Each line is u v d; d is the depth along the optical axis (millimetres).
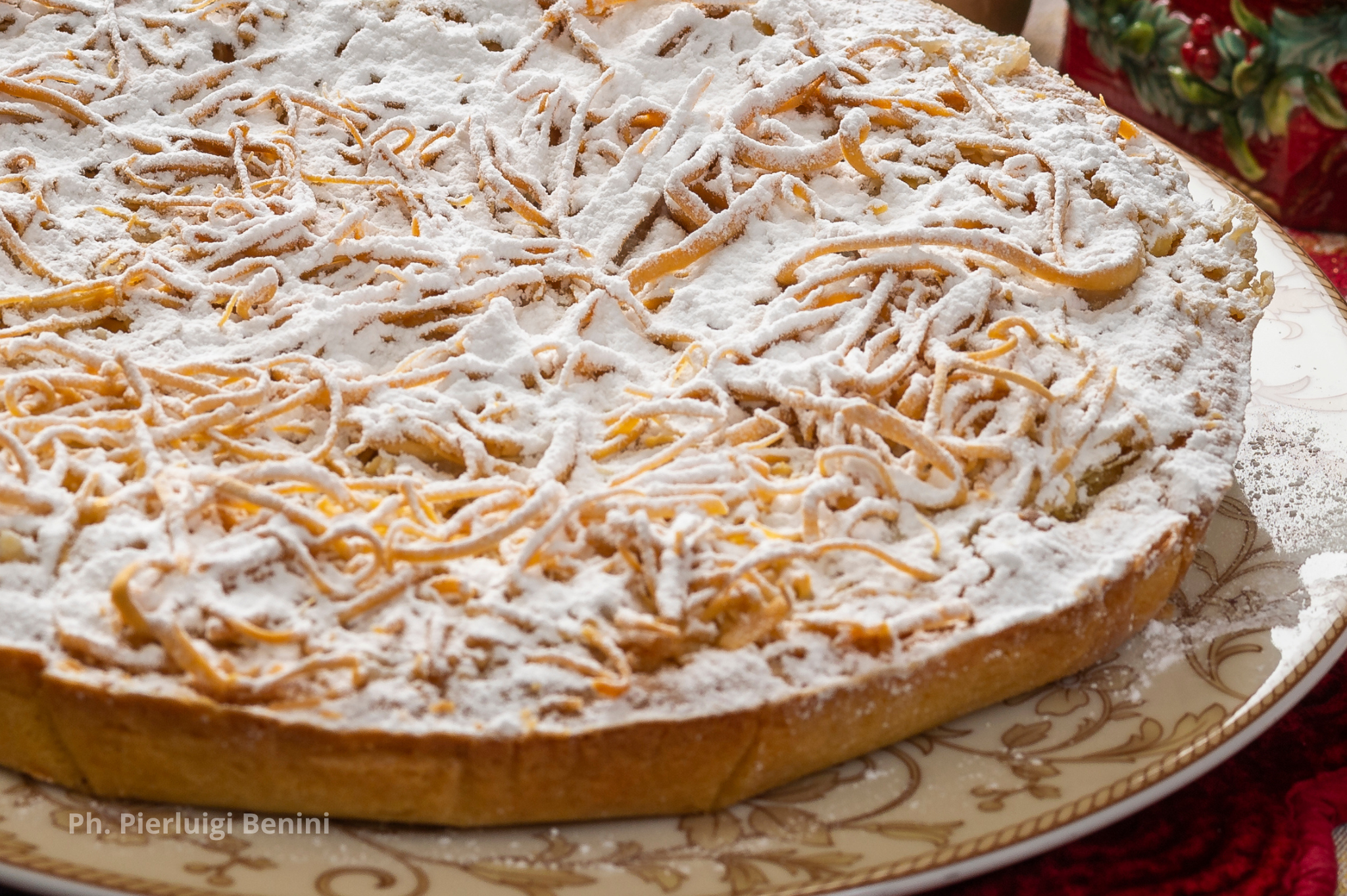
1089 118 630
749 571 524
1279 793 545
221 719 509
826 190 605
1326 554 571
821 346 569
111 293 568
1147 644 553
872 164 603
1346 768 550
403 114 615
